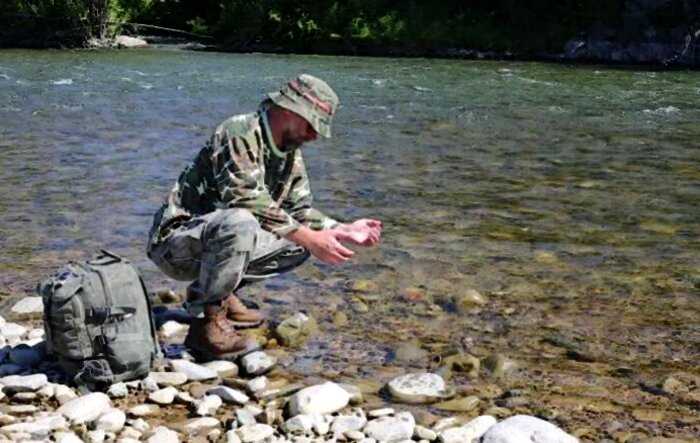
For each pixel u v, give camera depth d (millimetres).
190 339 4137
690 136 11773
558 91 18062
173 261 4039
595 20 30328
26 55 25734
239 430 3318
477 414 3592
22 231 6395
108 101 14734
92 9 30422
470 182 8445
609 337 4484
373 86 18375
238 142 3928
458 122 12953
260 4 31750
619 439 3385
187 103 14688
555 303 5004
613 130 12320
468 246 6172
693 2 28953
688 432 3453
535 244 6262
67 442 3133
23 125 11820
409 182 8391
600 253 6047
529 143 11023
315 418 3422
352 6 31375
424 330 4559
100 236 6309
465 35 30812
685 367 4113
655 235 6555
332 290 5164
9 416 3369
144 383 3725
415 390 3721
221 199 3963
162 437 3225
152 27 32781
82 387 3656
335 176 8617
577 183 8461
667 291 5250
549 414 3592
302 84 3973
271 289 5168
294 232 3943
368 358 4168
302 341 4359
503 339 4445
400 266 5664
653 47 29000
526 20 31172
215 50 30906
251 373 3932
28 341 4211
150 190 7824
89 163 9086
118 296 3723
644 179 8688
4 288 5141
